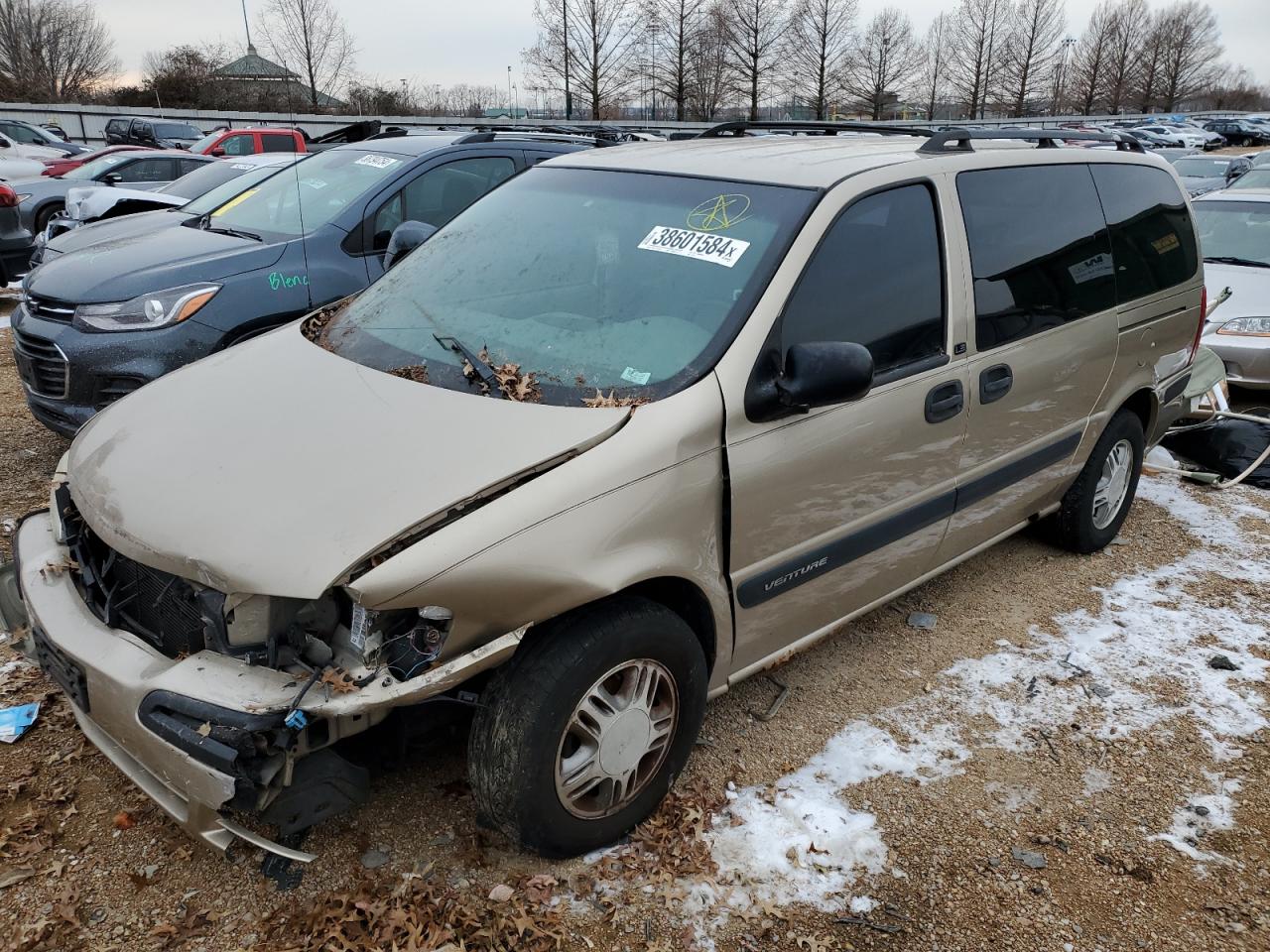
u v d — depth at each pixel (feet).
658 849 9.05
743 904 8.60
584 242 10.75
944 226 11.12
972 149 12.26
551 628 8.18
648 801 9.23
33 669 11.49
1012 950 8.37
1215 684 12.40
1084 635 13.51
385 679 7.25
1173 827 9.91
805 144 12.28
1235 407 24.45
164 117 112.16
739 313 9.23
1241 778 10.67
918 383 10.64
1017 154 12.64
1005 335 11.85
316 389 9.34
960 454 11.58
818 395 8.77
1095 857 9.46
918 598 14.40
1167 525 17.52
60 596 8.67
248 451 8.42
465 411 8.65
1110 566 15.66
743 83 142.61
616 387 8.93
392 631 7.43
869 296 10.21
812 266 9.66
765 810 9.72
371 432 8.43
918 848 9.41
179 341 16.51
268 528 7.52
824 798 9.96
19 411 21.56
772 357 9.18
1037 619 13.89
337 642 7.55
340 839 9.07
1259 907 8.95
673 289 9.75
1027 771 10.64
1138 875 9.27
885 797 10.06
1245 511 18.31
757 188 10.38
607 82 130.21
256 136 61.87
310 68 124.16
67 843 8.97
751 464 9.08
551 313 10.03
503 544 7.52
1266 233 28.14
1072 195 13.33
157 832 9.14
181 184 30.91
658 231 10.41
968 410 11.36
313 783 7.66
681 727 9.21
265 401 9.25
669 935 8.25
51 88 173.78
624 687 8.68
